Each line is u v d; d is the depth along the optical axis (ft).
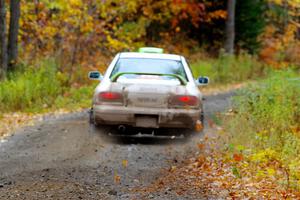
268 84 150.00
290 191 80.23
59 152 112.16
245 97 145.59
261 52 383.24
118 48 303.89
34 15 257.14
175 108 118.52
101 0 263.70
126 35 328.70
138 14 351.25
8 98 176.96
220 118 147.84
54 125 148.15
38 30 253.44
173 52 346.13
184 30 376.68
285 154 97.55
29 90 182.80
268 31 419.95
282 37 423.64
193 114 118.52
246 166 95.71
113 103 118.21
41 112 175.32
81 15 253.85
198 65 299.58
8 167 98.63
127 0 313.32
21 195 79.82
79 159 105.40
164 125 118.62
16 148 117.19
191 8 349.00
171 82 121.19
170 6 346.95
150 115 118.11
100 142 122.83
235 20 371.15
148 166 100.12
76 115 170.81
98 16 285.84
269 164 96.63
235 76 302.25
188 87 120.47
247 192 81.82
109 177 91.45
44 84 194.90
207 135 126.93
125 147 117.39
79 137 128.47
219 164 99.66
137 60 128.47
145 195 80.64
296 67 352.90
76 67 250.37
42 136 131.03
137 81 119.65
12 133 136.67
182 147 118.62
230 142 111.75
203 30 378.53
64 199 78.07
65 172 94.53
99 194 81.00
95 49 297.94
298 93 138.82
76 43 246.68
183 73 126.41
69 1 252.83
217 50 371.56
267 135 114.42
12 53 221.25
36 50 249.55
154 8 354.95
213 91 261.44
